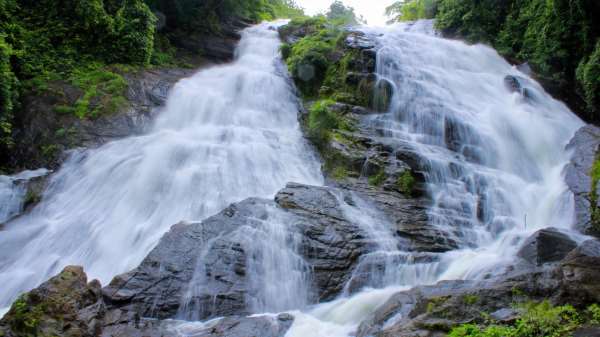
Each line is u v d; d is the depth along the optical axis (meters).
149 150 14.50
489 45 22.44
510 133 15.85
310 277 9.56
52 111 16.09
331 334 7.76
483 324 6.38
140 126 16.64
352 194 12.10
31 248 11.53
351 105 16.78
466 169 13.63
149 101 17.72
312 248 10.00
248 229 10.21
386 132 15.41
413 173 13.10
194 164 13.96
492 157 14.95
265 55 23.91
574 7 18.25
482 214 12.30
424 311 6.95
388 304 7.70
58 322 7.20
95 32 18.83
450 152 14.63
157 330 7.89
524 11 21.88
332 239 10.20
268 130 16.59
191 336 7.69
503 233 11.52
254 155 14.57
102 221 12.26
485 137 15.29
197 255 9.59
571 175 12.29
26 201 13.50
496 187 13.07
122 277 9.01
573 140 14.63
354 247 10.12
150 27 20.05
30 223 12.70
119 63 19.11
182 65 22.50
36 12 18.34
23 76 16.94
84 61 18.30
